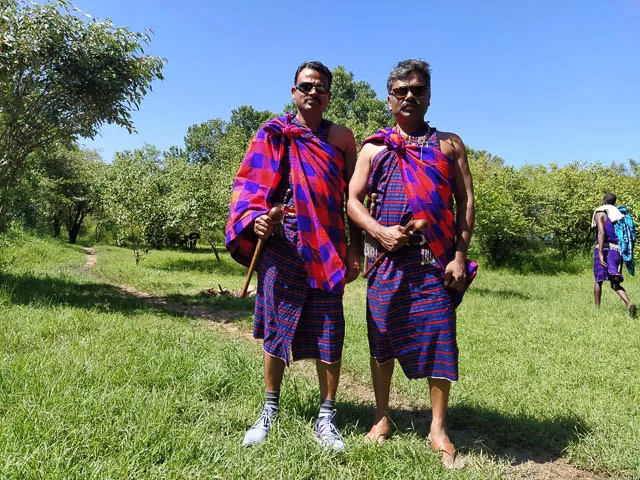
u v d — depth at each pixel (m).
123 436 2.54
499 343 5.66
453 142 2.94
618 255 7.89
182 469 2.28
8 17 7.66
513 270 17.86
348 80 31.14
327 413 2.93
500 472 2.61
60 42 7.98
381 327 2.88
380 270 2.89
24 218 23.48
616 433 3.08
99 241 41.25
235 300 9.48
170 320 6.84
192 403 3.11
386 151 2.91
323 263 2.83
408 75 2.89
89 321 5.64
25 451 2.26
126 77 8.61
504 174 21.64
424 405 3.79
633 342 5.63
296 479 2.32
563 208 20.41
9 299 6.59
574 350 5.29
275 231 2.93
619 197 19.70
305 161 2.89
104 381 3.37
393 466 2.47
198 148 53.50
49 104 8.53
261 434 2.73
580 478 2.66
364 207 2.90
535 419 3.34
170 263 19.25
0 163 8.48
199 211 18.47
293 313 2.90
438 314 2.78
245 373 3.85
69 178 33.25
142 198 18.55
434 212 2.78
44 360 3.71
